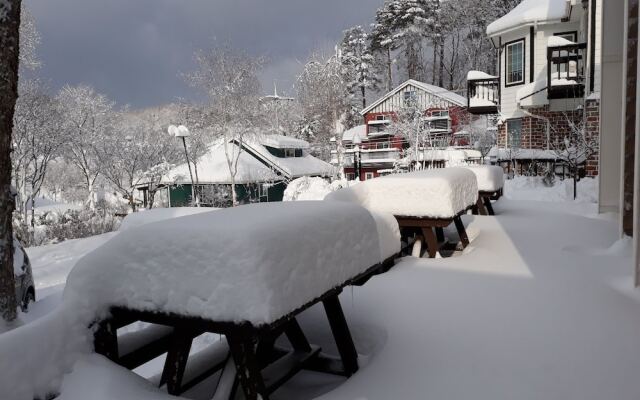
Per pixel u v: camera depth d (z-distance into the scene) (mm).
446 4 48688
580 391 2545
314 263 2541
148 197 30984
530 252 5617
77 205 39438
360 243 3016
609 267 4852
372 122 38031
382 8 53281
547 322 3463
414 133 27391
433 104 35469
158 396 2438
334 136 40500
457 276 4664
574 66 18516
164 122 35500
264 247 2234
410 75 51750
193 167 31594
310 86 42219
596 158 12344
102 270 2615
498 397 2523
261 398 2320
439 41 50219
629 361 2838
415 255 5809
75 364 2480
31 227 20484
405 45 51125
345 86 44000
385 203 5590
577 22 18797
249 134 33281
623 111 5625
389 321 3629
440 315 3674
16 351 2211
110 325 2691
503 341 3178
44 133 27062
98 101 34438
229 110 32188
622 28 7121
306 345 3209
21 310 6422
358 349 3330
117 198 32125
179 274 2393
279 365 2996
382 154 32656
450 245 6445
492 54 44188
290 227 2436
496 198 10227
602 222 7469
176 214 10766
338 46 42688
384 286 4414
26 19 22219
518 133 20672
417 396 2572
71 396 2336
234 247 2244
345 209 2961
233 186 29625
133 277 2533
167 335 3102
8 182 4012
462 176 6086
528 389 2586
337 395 2648
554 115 18625
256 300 2186
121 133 31828
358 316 3764
